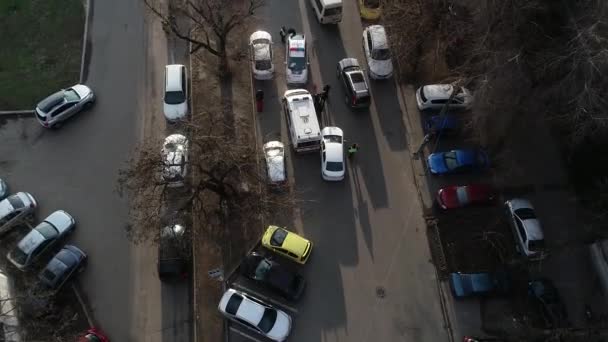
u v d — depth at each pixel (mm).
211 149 26391
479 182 31484
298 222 29891
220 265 28438
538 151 32219
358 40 36000
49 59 34219
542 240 28516
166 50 35000
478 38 27578
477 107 27594
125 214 29906
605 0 23297
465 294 27625
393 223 30109
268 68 33156
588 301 28234
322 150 30766
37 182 30625
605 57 22266
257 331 26625
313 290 28125
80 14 35719
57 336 26250
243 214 29625
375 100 33875
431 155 31438
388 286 28391
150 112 33031
